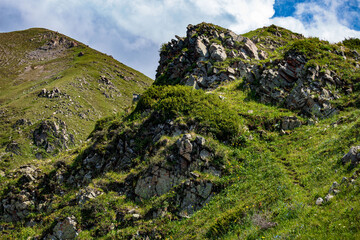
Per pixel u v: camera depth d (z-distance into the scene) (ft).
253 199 45.44
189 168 61.05
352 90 76.59
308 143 61.41
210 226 43.50
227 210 46.47
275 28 179.73
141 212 57.67
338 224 27.22
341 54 93.20
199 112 74.64
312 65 82.48
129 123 86.43
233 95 92.07
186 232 47.70
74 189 79.56
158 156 66.18
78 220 61.87
